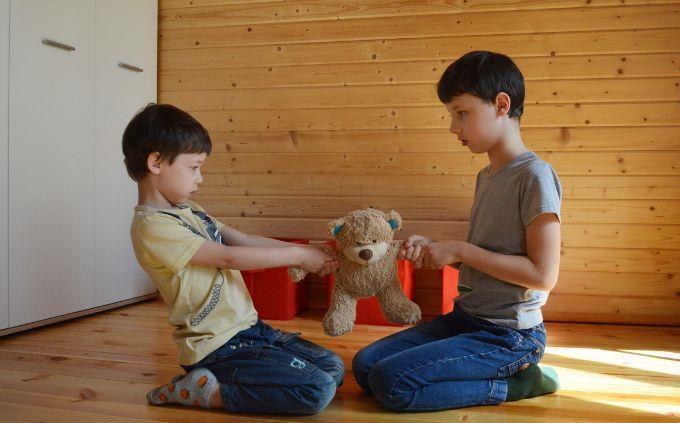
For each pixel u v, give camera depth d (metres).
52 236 1.93
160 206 1.24
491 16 2.11
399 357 1.19
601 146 2.06
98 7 2.09
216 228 1.38
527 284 1.19
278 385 1.16
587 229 2.08
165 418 1.17
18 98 1.80
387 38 2.21
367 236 1.22
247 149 2.35
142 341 1.76
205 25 2.38
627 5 2.02
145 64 2.35
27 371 1.47
